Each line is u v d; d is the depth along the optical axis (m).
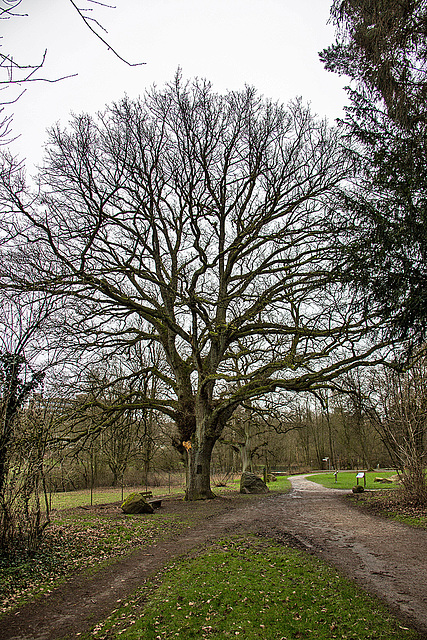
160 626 5.73
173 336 20.92
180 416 20.31
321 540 10.54
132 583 7.50
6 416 8.64
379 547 9.64
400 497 15.54
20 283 14.76
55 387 14.51
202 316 17.25
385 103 6.04
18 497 8.64
